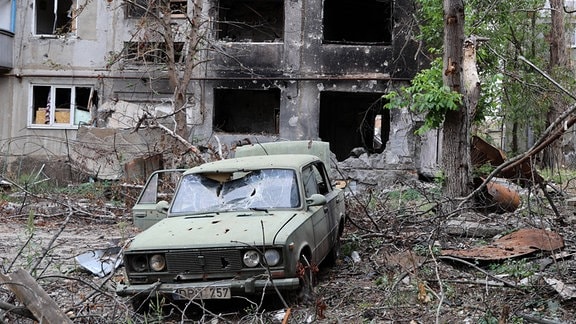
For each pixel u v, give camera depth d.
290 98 23.47
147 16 19.80
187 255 6.36
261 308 6.68
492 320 5.68
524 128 25.80
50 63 23.95
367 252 9.37
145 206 9.23
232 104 26.03
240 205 7.42
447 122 11.92
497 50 19.44
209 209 7.46
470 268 7.86
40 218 14.78
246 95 26.02
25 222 14.41
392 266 7.86
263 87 23.47
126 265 6.50
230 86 23.47
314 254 7.26
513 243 8.39
